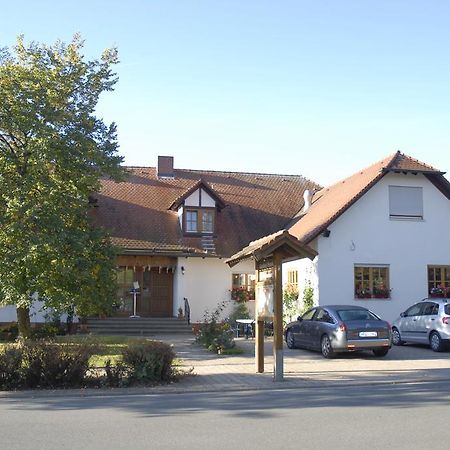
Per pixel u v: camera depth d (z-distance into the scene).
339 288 25.88
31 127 17.69
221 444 7.44
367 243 26.39
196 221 30.06
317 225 26.09
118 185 32.41
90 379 12.79
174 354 13.44
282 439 7.70
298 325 20.62
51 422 8.88
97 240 18.59
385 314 26.16
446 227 27.34
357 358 18.28
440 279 27.05
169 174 34.28
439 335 19.89
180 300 28.55
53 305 17.61
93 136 19.56
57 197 18.05
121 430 8.28
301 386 12.92
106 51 19.91
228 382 13.34
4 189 17.53
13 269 17.03
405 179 27.12
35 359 12.34
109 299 19.06
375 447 7.25
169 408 10.12
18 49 19.19
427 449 7.15
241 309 29.23
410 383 13.43
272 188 35.03
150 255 28.67
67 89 18.89
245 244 30.36
